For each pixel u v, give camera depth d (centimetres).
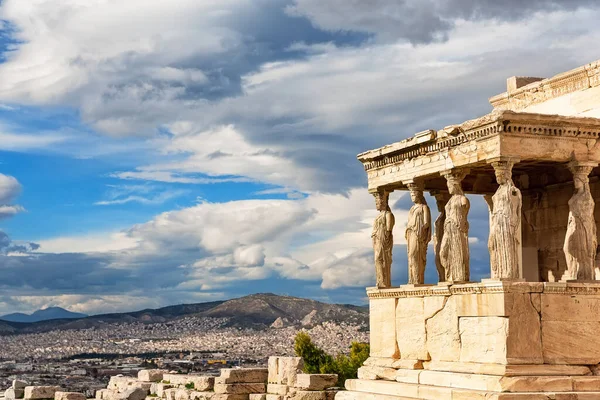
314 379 2716
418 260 2205
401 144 2220
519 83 2470
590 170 1958
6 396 3641
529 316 1858
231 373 2933
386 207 2367
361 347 5253
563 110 2270
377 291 2305
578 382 1825
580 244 1938
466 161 2005
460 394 1866
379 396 2108
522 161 2017
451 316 2020
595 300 1911
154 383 3288
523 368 1833
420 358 2131
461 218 2036
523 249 2267
